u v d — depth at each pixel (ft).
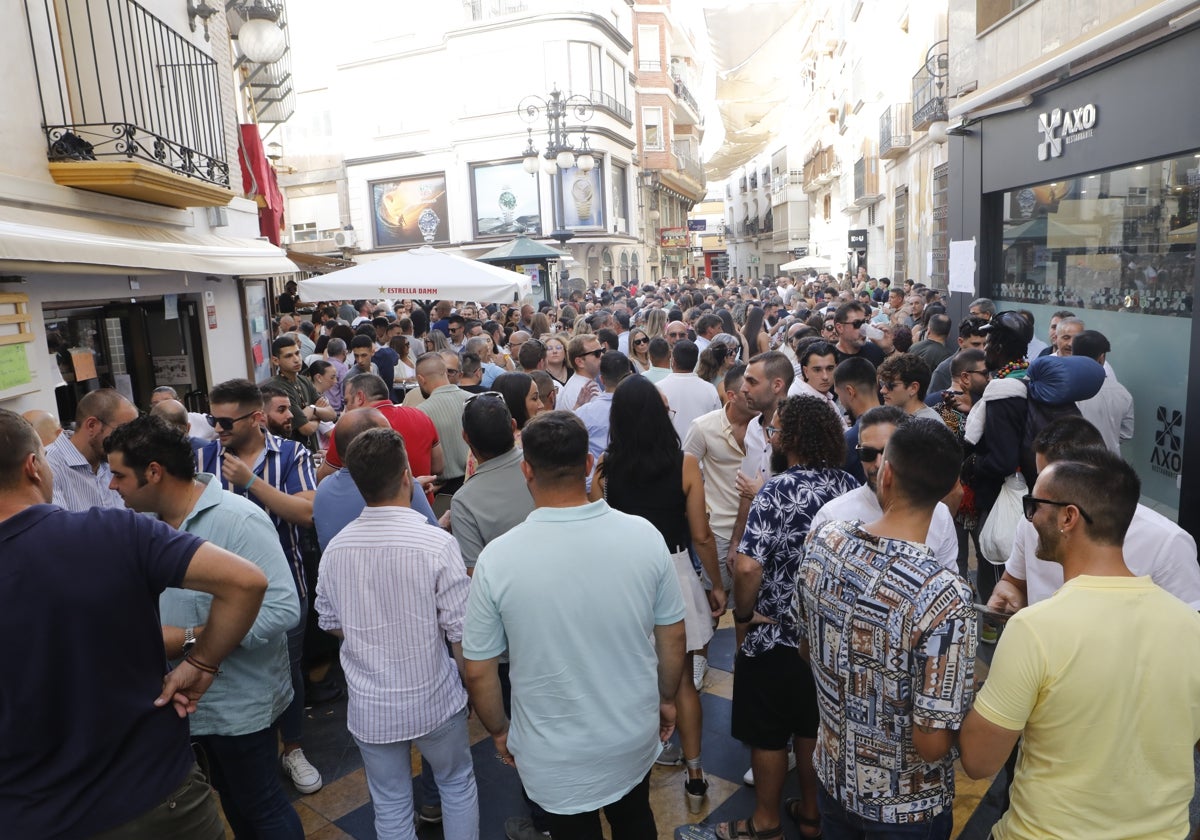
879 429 8.23
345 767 12.48
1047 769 5.86
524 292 30.94
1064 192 26.43
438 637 8.99
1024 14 27.76
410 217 116.06
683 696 10.86
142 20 23.44
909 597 6.30
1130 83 21.15
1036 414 12.43
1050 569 8.56
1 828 5.74
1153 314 21.26
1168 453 20.65
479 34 108.06
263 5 30.60
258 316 33.45
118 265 16.89
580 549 7.24
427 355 17.97
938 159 54.54
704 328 25.85
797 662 9.18
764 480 12.21
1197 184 19.16
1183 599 7.67
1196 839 6.30
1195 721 5.65
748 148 114.52
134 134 20.66
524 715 7.36
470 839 9.50
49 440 12.26
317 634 14.67
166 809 6.26
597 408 16.76
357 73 116.37
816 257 126.41
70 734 5.87
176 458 8.59
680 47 169.17
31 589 5.72
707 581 12.82
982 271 32.65
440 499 16.76
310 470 13.16
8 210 15.79
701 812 10.92
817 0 117.91
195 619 8.83
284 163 122.01
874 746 6.65
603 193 112.27
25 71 17.22
